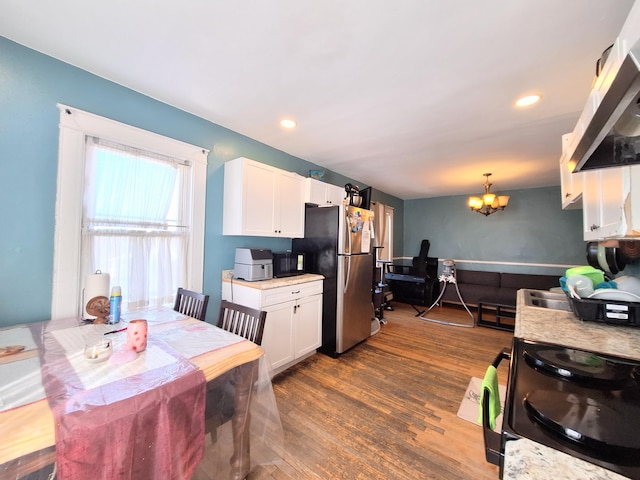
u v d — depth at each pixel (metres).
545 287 4.76
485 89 1.85
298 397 2.16
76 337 1.34
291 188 2.97
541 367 0.90
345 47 1.48
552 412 0.64
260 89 1.93
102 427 0.80
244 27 1.36
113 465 0.81
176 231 2.28
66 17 1.33
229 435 1.34
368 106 2.13
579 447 0.53
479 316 4.18
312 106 2.15
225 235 2.63
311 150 3.18
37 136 1.60
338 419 1.90
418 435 1.75
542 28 1.30
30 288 1.59
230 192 2.55
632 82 0.57
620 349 1.03
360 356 2.99
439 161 3.52
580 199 1.60
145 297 2.08
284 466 1.49
